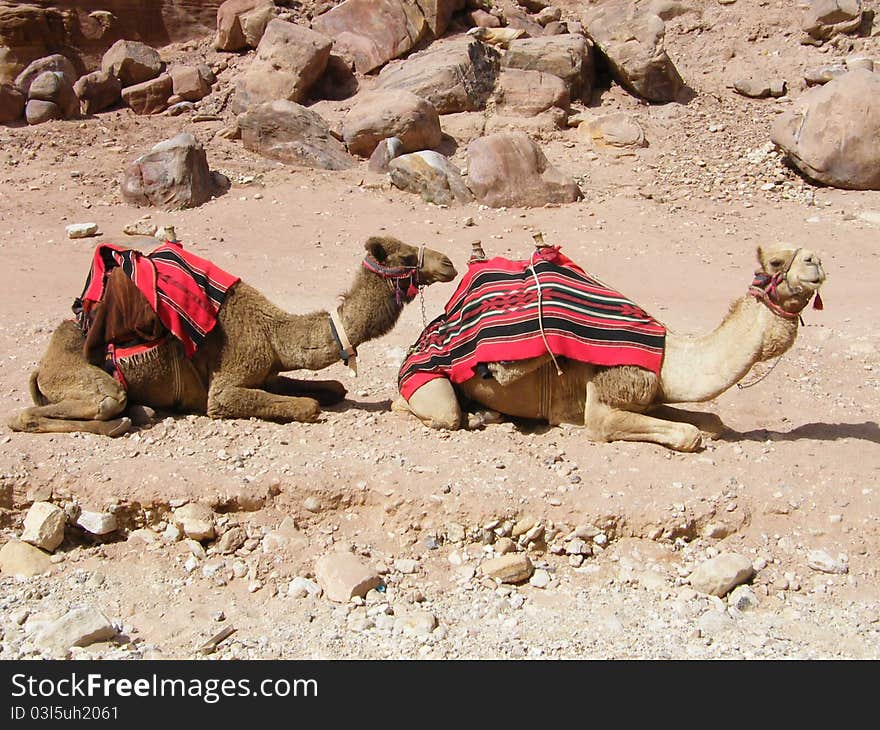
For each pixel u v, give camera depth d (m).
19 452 6.90
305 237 14.08
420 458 6.99
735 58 20.61
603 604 6.09
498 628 5.81
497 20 20.97
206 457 6.96
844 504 6.66
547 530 6.52
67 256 13.21
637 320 7.11
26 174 16.34
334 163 16.91
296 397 7.64
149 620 5.91
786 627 5.90
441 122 18.06
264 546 6.46
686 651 5.56
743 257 13.47
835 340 9.94
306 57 18.58
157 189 15.20
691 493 6.65
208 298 7.32
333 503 6.66
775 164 16.92
